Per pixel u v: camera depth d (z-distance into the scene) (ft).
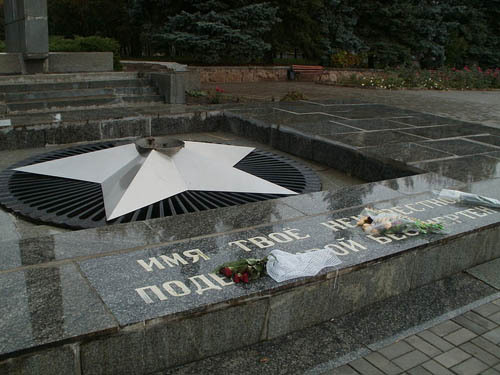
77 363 8.53
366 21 99.09
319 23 93.09
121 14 96.94
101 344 8.68
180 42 71.61
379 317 12.03
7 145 25.63
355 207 15.39
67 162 20.85
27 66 46.24
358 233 13.35
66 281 10.11
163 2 75.00
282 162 24.25
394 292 12.91
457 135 28.60
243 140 30.53
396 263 12.50
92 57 50.01
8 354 7.85
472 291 13.50
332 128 28.48
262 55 78.48
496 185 18.47
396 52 97.09
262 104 37.81
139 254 11.47
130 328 8.84
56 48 56.13
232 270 10.51
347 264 11.53
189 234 12.76
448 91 79.87
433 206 15.83
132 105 43.21
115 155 20.88
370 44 98.63
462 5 109.70
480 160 22.43
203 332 9.77
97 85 44.04
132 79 45.80
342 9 92.43
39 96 40.29
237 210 14.71
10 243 11.80
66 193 18.12
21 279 10.12
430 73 87.15
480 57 118.21
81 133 27.78
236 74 80.84
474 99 65.31
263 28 74.95
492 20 116.37
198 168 20.06
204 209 16.84
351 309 12.11
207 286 10.19
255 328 10.50
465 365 10.44
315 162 25.86
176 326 9.37
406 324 11.83
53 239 12.12
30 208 16.55
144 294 9.76
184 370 9.64
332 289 11.44
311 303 11.23
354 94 65.82
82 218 15.85
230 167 20.89
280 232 13.17
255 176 20.34
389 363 10.37
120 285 10.05
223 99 47.88
